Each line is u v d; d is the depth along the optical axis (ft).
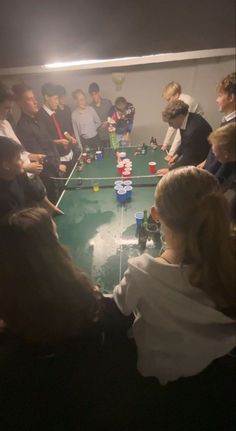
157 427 3.36
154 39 3.36
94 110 12.32
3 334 3.65
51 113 10.27
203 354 2.72
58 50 3.43
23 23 3.25
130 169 9.27
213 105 14.16
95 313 3.32
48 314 3.02
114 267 5.35
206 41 3.37
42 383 3.58
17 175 6.38
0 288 2.98
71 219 7.14
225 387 3.14
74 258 5.70
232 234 2.59
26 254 2.88
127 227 6.59
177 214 2.57
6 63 3.49
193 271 2.49
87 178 9.32
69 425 3.52
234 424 3.20
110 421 3.45
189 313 2.56
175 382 3.22
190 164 8.34
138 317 2.97
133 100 14.71
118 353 3.58
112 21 3.27
